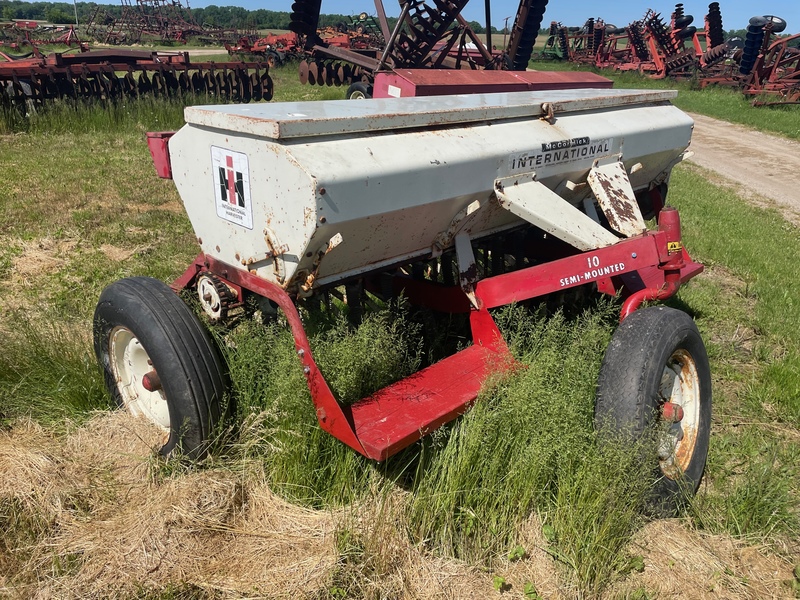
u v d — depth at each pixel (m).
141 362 3.77
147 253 7.04
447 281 4.39
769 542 3.29
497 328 3.85
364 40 30.36
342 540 2.93
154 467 3.42
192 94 16.98
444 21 13.98
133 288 3.47
